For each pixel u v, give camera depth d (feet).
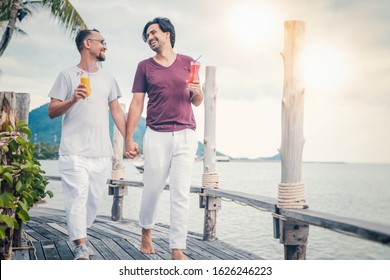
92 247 14.14
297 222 10.49
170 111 11.50
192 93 11.70
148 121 11.80
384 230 7.55
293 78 11.11
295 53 11.14
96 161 12.26
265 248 34.65
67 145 11.87
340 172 391.65
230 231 43.19
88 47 12.26
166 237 16.42
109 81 12.66
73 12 35.53
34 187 12.69
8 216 10.25
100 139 12.22
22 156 10.93
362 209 99.66
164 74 11.48
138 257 12.66
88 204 12.85
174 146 11.49
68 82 12.09
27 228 18.02
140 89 12.03
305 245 11.15
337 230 8.73
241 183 141.38
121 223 20.51
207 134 16.66
